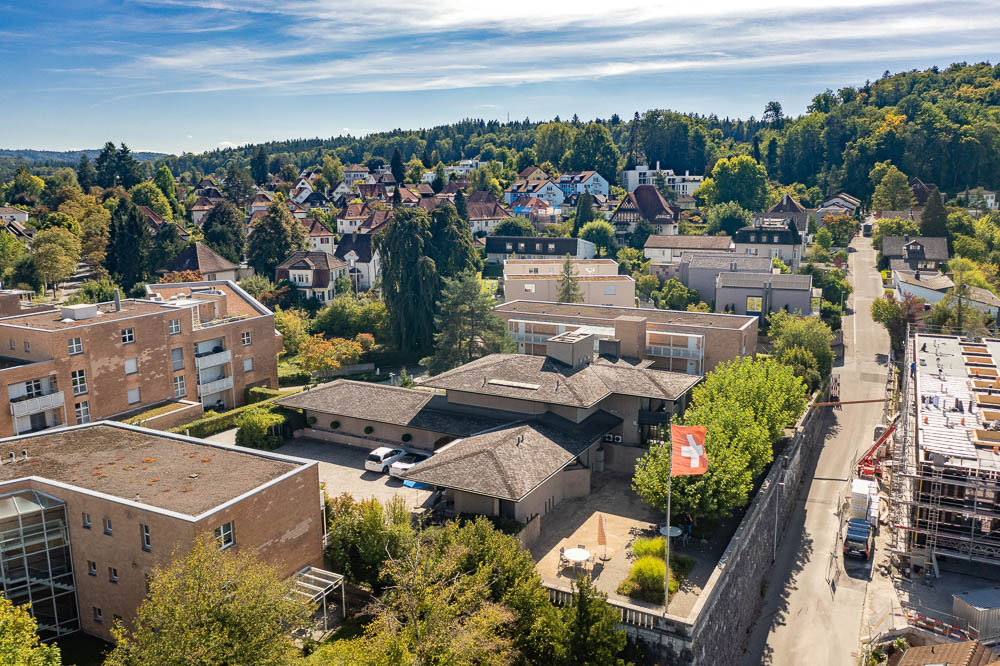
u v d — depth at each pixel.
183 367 77.12
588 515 55.91
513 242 173.50
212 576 33.47
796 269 152.25
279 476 44.31
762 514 56.88
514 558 40.72
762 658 49.81
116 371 69.69
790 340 96.69
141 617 33.44
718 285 125.75
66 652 41.81
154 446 50.09
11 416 61.38
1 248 153.62
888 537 64.81
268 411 69.56
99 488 42.81
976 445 57.91
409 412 65.25
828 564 60.53
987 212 185.00
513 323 90.62
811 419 81.44
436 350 108.06
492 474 49.44
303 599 40.28
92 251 170.50
